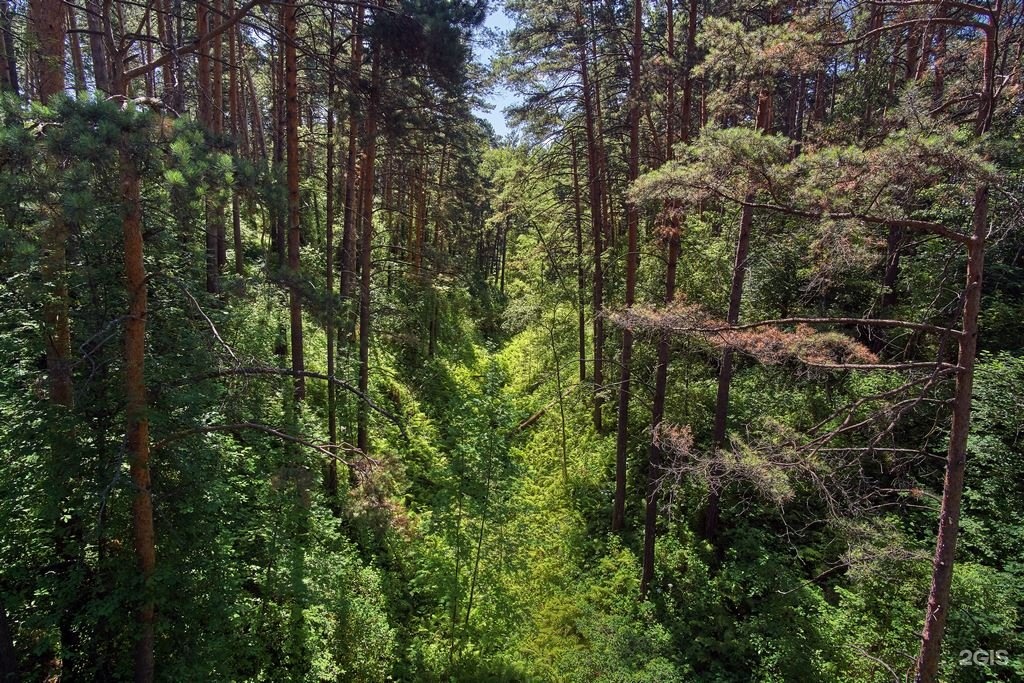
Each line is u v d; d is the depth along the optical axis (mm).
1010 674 7789
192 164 5129
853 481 9867
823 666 8961
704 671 9836
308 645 8633
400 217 22422
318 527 9695
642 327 8430
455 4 9953
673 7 12070
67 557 6711
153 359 6746
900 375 11234
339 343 14359
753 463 7504
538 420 18875
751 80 9547
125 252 5883
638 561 12445
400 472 8531
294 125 11023
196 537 7141
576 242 17484
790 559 11094
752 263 13031
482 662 10172
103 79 7324
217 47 14086
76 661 6883
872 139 6949
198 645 7137
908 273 12742
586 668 10227
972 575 8430
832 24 7543
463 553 10320
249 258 18438
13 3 8172
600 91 14039
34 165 4797
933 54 13375
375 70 11234
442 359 22250
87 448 6434
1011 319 11266
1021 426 9266
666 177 6949
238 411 7641
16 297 6234
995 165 5340
